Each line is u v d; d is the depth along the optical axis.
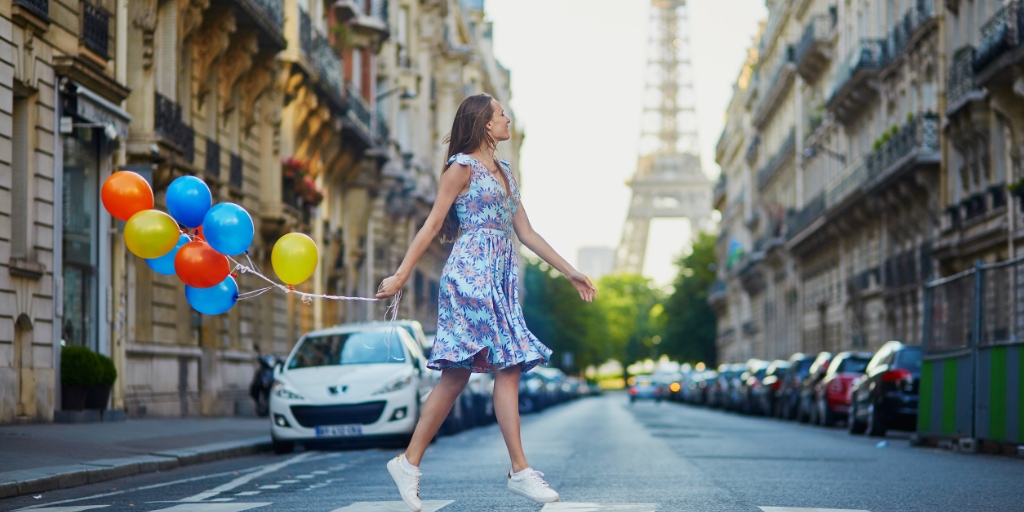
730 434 24.03
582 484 10.77
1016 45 29.83
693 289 120.62
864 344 50.72
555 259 7.03
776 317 78.94
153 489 10.81
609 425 30.30
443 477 11.82
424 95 62.12
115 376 21.67
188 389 28.75
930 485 10.91
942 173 38.66
